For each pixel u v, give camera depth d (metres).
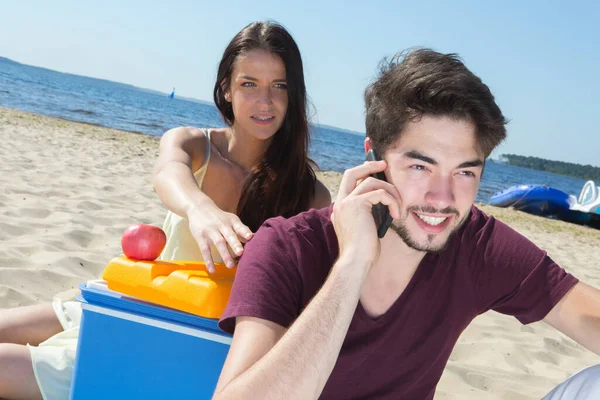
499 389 3.29
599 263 8.38
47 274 3.71
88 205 5.91
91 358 1.83
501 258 1.82
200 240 2.02
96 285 1.86
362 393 1.74
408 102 1.60
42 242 4.35
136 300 1.79
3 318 2.40
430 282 1.71
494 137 1.62
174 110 58.62
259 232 1.75
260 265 1.65
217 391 1.49
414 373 1.75
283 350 1.47
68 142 11.55
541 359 3.89
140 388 1.79
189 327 1.73
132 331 1.79
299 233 1.71
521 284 1.82
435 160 1.60
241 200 2.77
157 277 1.80
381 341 1.68
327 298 1.55
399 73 1.63
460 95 1.56
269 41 2.63
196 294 1.72
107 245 4.66
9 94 29.86
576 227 14.16
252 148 2.85
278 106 2.69
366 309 1.70
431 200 1.61
